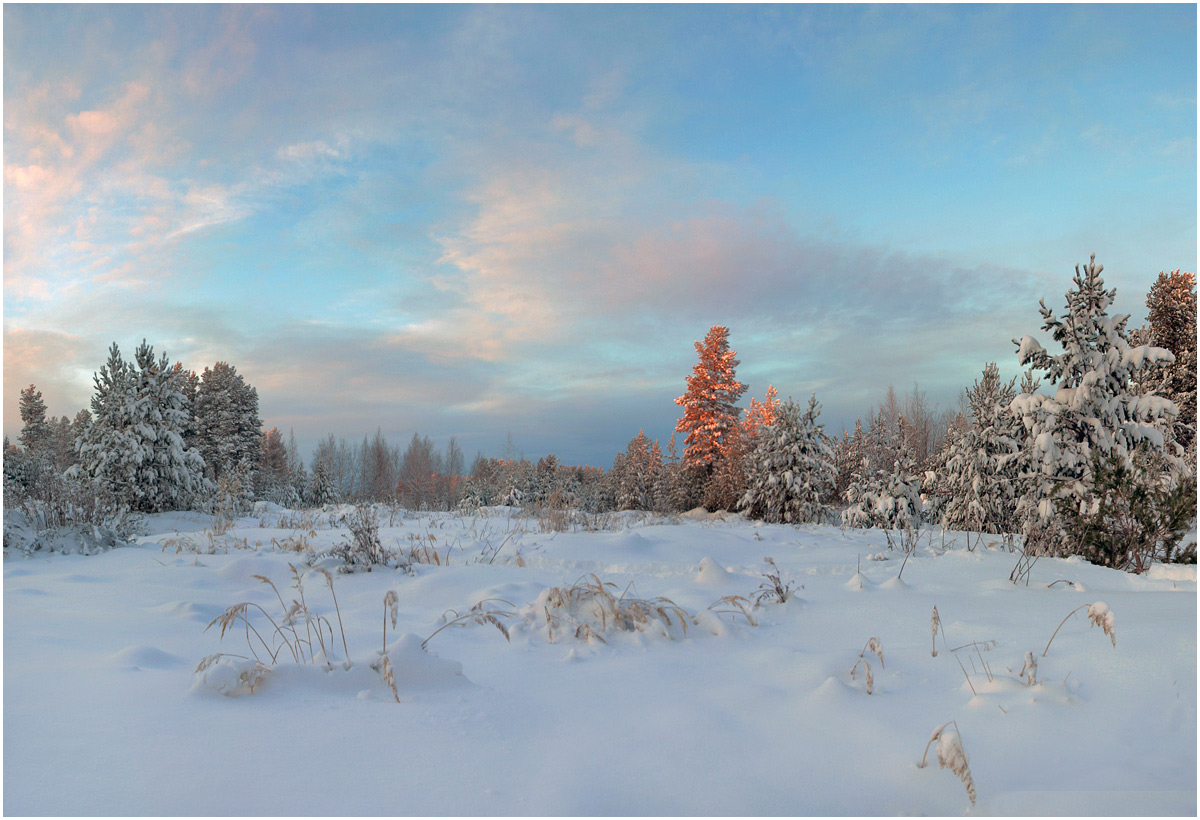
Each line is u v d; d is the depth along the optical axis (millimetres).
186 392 43969
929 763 2381
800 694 3188
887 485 17328
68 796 1856
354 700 2855
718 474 25875
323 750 2299
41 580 6246
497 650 4086
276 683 2906
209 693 2732
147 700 2633
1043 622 4348
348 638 4223
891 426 43188
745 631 4641
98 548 8539
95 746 2193
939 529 14844
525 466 38438
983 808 2062
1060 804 2004
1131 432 10719
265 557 7551
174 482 19156
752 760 2453
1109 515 7633
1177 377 24375
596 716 2879
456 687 3170
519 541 9086
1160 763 2250
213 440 44219
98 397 18891
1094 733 2516
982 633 4164
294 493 37500
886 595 5711
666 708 2984
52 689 2742
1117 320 11070
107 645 3781
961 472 15227
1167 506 7164
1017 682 3076
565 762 2352
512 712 2842
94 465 18203
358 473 74062
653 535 9312
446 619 4867
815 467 19562
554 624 4508
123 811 1798
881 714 2861
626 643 4289
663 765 2373
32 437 51531
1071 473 10930
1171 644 3271
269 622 4789
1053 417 11125
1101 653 3307
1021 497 11844
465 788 2102
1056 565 7266
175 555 8305
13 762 2051
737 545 9078
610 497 32594
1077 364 11039
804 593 5965
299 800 1941
